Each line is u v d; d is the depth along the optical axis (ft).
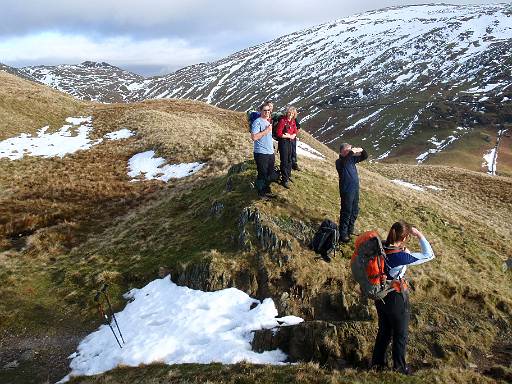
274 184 56.59
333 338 34.19
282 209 51.19
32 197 91.76
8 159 122.42
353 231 52.06
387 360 32.27
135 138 137.18
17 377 38.63
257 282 43.80
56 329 46.06
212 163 98.32
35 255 64.54
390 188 91.30
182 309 42.42
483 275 55.52
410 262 27.78
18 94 178.29
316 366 31.48
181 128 139.44
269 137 50.49
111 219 78.23
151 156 115.96
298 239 46.91
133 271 53.31
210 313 41.06
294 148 61.21
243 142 116.47
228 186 63.10
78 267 58.29
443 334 36.83
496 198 151.33
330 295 41.11
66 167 114.11
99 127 157.28
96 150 128.88
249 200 55.11
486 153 566.77
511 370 32.83
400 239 28.43
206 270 45.55
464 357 35.06
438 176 180.65
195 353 35.88
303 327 35.24
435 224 71.87
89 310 48.47
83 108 188.96
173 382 31.94
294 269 43.32
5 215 80.53
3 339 44.86
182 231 60.03
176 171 101.14
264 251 45.85
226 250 48.73
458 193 154.10
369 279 27.71
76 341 43.65
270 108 48.52
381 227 59.88
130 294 49.65
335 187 64.90
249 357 34.32
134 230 66.69
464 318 41.29
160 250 56.59
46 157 125.08
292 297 41.57
